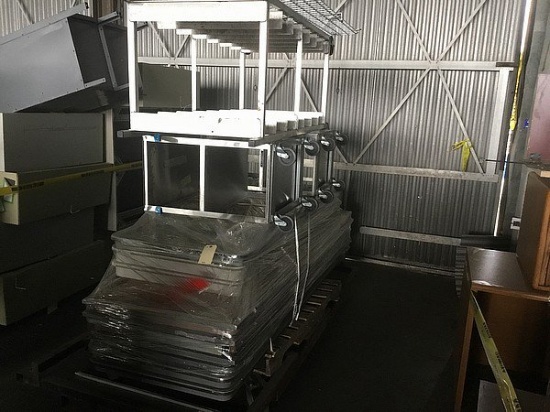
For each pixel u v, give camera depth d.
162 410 2.00
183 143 2.26
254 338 2.16
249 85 4.92
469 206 4.40
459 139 4.34
